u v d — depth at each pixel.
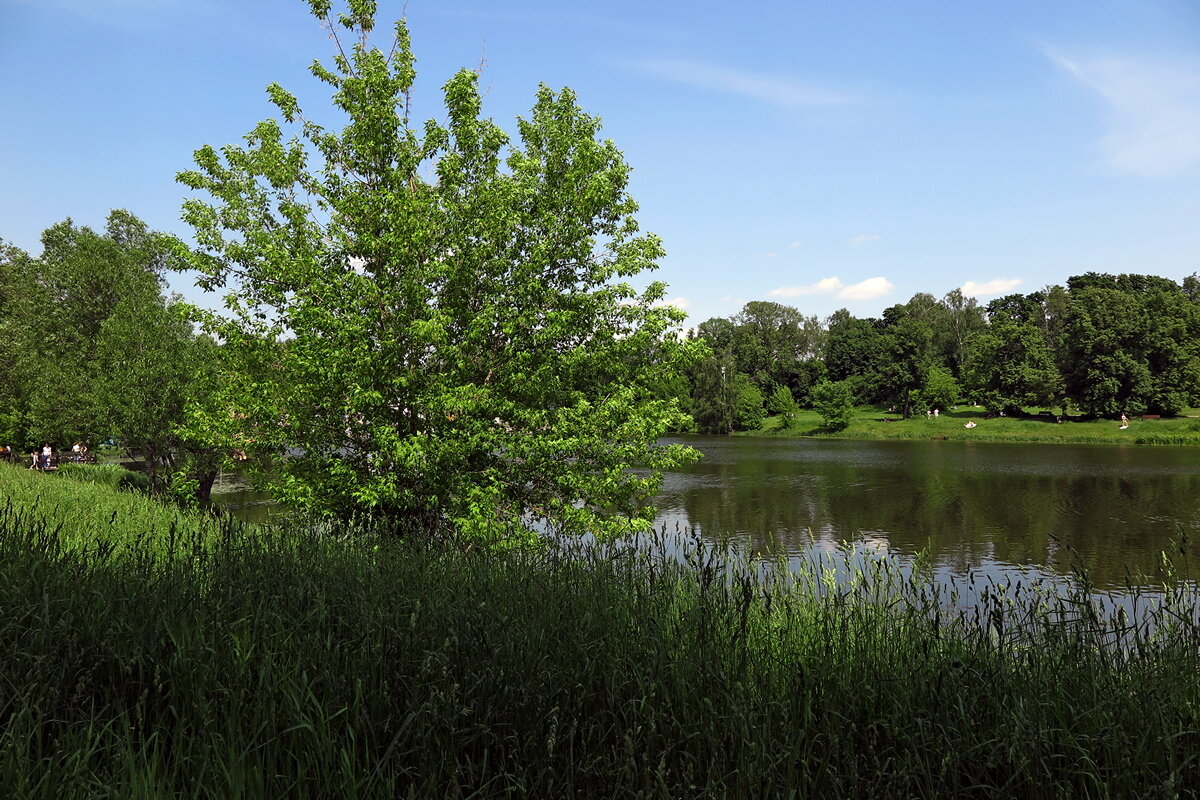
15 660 3.20
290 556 5.45
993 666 3.65
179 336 25.91
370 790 2.61
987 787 2.92
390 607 4.23
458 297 13.00
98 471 25.64
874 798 2.90
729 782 2.90
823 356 153.12
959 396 115.38
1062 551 23.05
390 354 12.35
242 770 2.54
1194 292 155.38
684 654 3.73
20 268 45.03
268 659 3.21
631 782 2.76
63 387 29.81
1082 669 3.69
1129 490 39.03
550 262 13.66
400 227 12.39
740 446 82.38
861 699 3.54
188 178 13.39
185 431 13.77
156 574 4.54
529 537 11.03
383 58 13.95
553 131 14.48
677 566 6.01
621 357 14.15
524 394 13.49
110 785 2.52
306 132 14.28
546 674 3.29
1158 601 4.53
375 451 12.98
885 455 67.38
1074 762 2.99
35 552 4.73
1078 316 98.94
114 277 33.28
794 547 22.31
